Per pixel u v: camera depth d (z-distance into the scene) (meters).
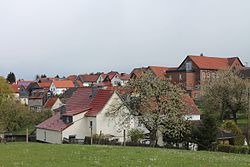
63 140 63.88
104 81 193.62
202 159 23.47
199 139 51.69
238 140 58.03
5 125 79.94
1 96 97.69
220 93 74.44
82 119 68.06
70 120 67.56
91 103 70.25
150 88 52.03
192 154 28.94
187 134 52.97
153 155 25.16
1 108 84.31
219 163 21.67
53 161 21.94
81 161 21.72
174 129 52.09
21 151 28.12
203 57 128.12
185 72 124.25
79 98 75.62
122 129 63.62
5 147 32.28
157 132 56.78
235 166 20.62
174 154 26.91
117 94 67.69
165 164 20.56
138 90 52.72
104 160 22.06
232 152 46.22
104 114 66.75
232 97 72.38
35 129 79.44
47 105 121.81
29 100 155.12
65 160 22.25
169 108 51.56
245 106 71.12
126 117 58.56
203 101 83.69
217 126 54.00
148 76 53.72
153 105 52.47
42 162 21.56
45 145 34.75
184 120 53.00
